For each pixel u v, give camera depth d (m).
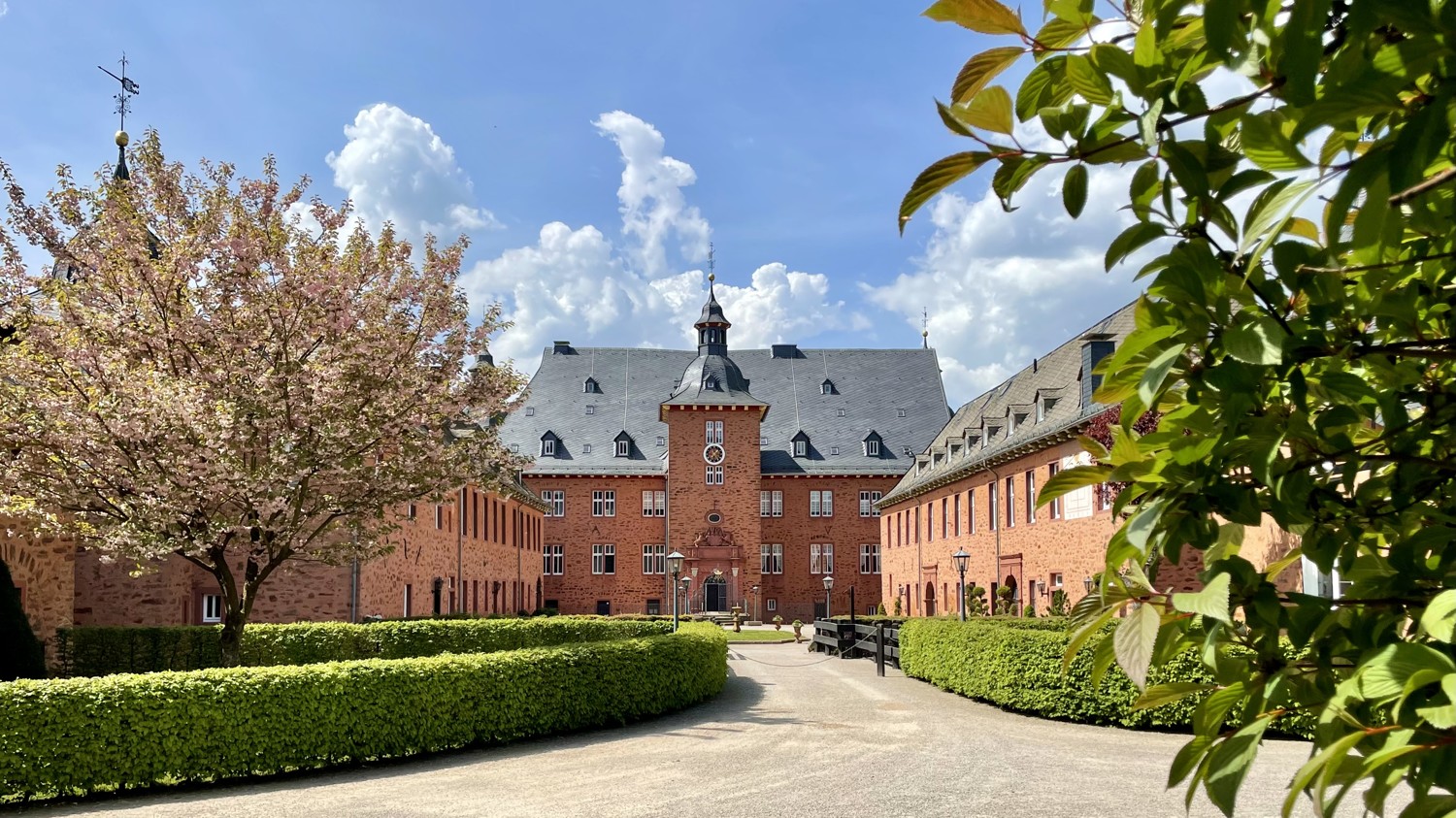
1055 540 27.36
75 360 13.98
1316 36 1.15
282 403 14.91
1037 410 30.83
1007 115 1.47
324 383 14.77
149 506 13.95
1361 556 1.68
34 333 13.86
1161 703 1.75
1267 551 10.46
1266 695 1.53
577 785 10.36
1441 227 1.47
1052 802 9.26
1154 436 1.63
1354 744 1.24
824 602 59.69
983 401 46.06
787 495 60.50
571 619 30.58
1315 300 1.46
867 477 60.62
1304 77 1.18
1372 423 1.85
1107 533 23.53
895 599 51.97
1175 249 1.48
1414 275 1.64
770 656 30.78
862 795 9.65
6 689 10.09
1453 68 1.15
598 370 64.75
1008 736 13.53
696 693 17.48
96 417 13.73
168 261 14.73
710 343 58.88
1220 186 1.40
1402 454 1.60
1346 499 1.70
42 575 19.86
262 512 14.47
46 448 14.06
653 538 58.84
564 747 12.98
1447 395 1.61
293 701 11.40
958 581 38.41
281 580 24.89
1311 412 1.67
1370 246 1.27
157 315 14.93
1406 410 1.67
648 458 60.16
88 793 10.38
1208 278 1.43
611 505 59.12
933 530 43.25
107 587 24.38
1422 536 1.57
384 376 15.75
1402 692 1.23
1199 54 1.36
